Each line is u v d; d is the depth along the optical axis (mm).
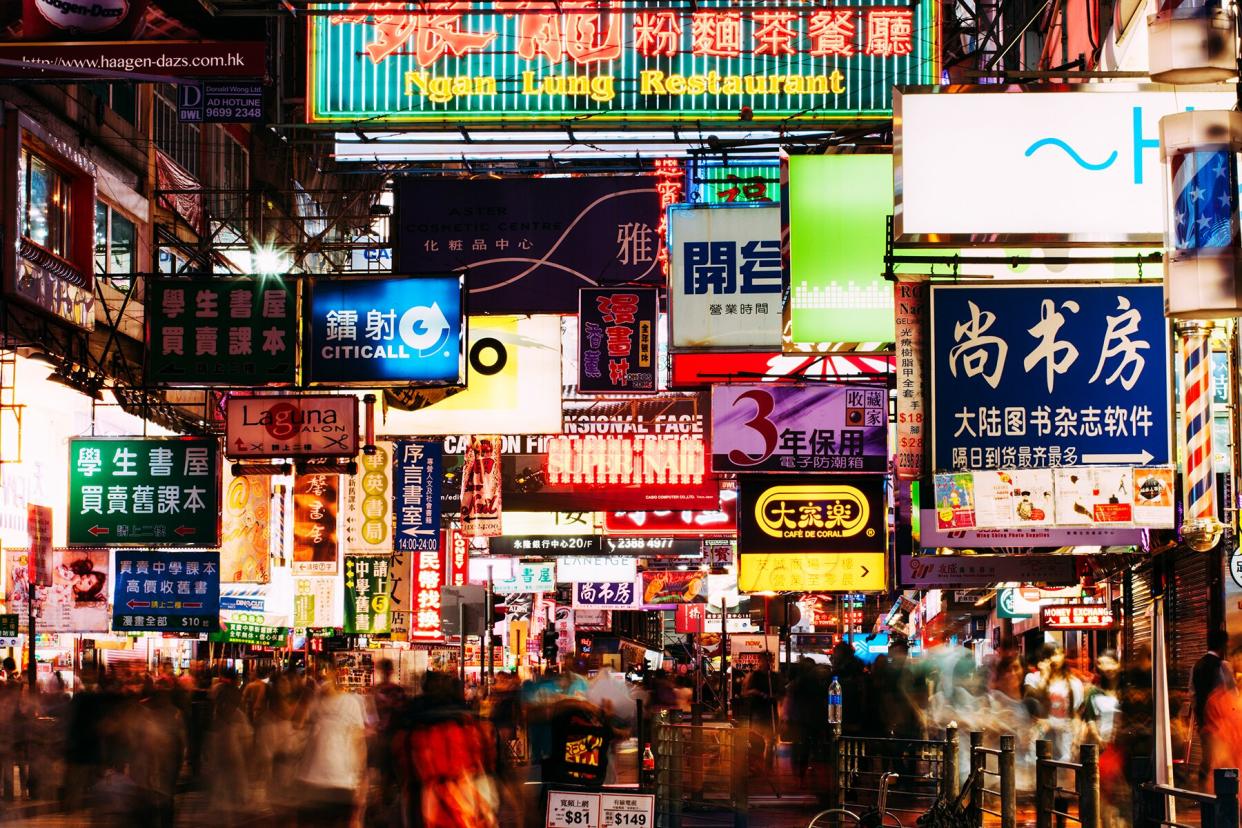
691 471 35688
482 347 30141
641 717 21766
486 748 14164
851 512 27516
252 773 26953
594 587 49906
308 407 27969
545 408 29812
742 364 27406
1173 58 12812
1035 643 39781
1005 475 17906
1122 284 18297
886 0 21766
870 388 27281
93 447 30906
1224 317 12594
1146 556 24312
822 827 21547
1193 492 15031
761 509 27547
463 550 43719
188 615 33156
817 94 21688
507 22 21859
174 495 30812
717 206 25875
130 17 20000
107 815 22344
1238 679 17922
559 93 21750
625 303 27406
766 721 32812
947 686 28719
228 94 20938
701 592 50750
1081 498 17828
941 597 49406
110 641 40125
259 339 24781
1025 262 17578
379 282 24812
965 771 24812
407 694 27609
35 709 27828
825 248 22781
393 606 43125
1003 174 16609
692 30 21766
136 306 40094
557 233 27547
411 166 28391
